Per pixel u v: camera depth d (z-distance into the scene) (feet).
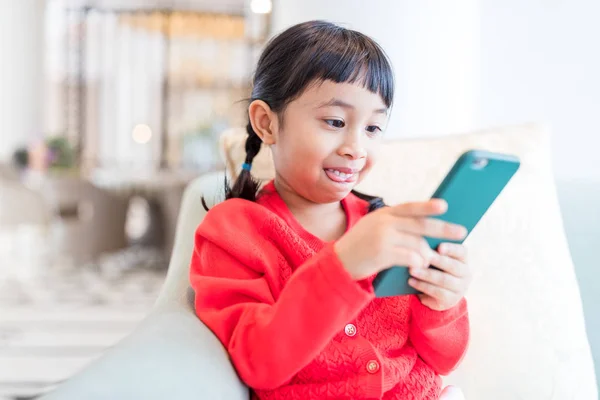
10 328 10.07
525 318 3.39
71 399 1.91
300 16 6.87
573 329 3.41
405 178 3.71
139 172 17.08
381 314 2.87
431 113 6.54
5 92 23.95
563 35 6.63
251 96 3.04
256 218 2.90
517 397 3.29
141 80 25.84
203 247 2.86
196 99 25.90
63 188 15.06
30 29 24.31
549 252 3.53
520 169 3.70
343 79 2.63
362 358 2.64
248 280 2.67
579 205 4.17
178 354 2.27
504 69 7.02
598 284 4.03
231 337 2.50
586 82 6.45
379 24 6.47
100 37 25.49
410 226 2.14
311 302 2.26
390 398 2.73
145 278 14.79
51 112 25.22
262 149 3.66
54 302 12.05
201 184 3.84
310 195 2.82
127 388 2.00
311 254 2.85
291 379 2.66
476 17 6.88
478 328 3.37
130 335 2.45
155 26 25.72
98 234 15.67
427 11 6.46
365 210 3.13
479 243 3.52
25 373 7.90
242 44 25.71
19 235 19.79
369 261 2.18
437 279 2.29
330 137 2.68
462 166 2.01
